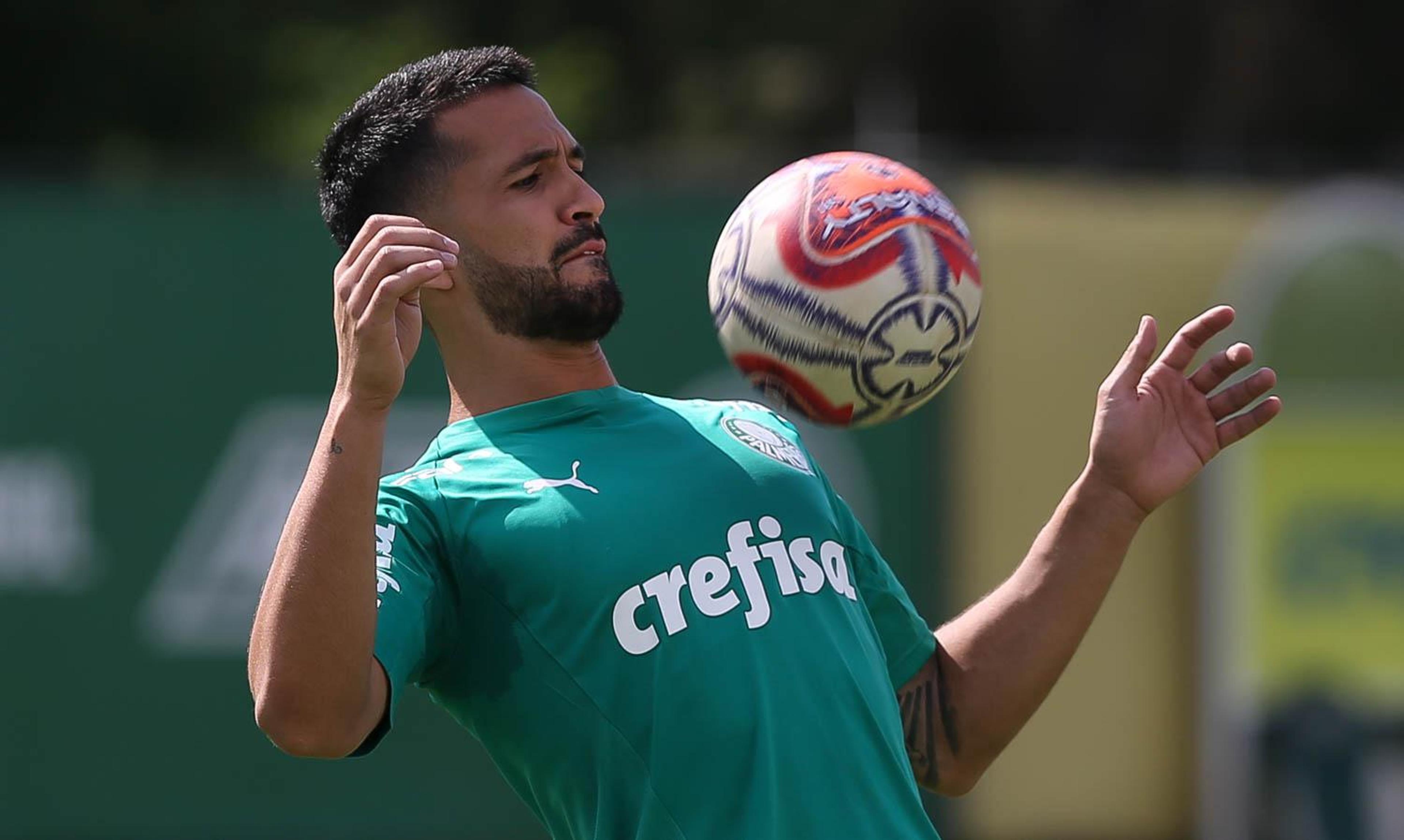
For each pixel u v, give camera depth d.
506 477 10.14
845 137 77.62
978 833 31.09
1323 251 31.25
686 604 9.80
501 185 10.54
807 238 10.62
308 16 69.62
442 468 10.31
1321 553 30.64
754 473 10.46
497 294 10.53
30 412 29.23
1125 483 11.24
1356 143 79.94
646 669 9.70
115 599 29.33
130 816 29.25
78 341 29.33
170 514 29.45
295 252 29.75
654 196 30.02
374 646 9.32
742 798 9.57
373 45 67.56
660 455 10.33
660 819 9.59
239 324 29.59
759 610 9.94
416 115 10.74
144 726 29.34
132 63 62.59
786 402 11.05
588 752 9.75
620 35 78.06
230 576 29.47
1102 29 80.06
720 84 78.19
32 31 61.12
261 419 29.58
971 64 81.50
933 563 30.67
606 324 10.67
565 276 10.52
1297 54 78.50
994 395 31.44
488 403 10.72
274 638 9.12
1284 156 78.06
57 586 29.28
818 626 10.12
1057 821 31.28
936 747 11.43
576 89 70.31
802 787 9.68
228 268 29.59
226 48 64.25
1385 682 30.55
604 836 9.71
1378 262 31.22
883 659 10.73
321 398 29.72
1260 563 30.50
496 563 9.90
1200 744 31.05
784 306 10.64
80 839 29.14
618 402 10.69
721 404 11.10
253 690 9.35
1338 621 30.59
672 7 77.94
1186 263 32.19
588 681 9.73
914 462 30.75
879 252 10.56
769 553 10.16
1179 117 79.75
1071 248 31.88
